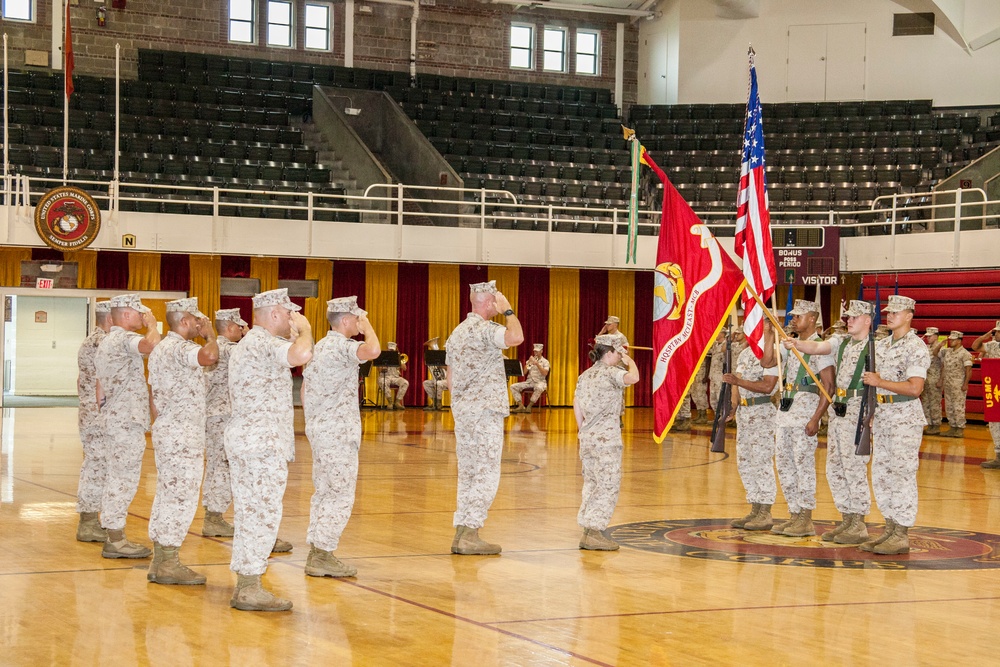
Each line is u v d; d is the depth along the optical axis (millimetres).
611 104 29562
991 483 12406
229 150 23812
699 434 18641
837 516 9797
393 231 20812
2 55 25734
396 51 29344
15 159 21500
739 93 29406
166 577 6559
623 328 23922
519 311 23047
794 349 8266
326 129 25906
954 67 28156
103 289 20453
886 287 21344
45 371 23641
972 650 5324
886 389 7793
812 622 5852
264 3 28188
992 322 20078
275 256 20328
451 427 18516
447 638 5422
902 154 25656
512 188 24203
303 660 5004
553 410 22812
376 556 7613
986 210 20188
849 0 28766
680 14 29609
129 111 24469
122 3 26781
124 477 7328
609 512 7961
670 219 8469
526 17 30297
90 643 5238
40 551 7566
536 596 6406
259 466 5957
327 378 6816
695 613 6023
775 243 21000
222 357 8234
